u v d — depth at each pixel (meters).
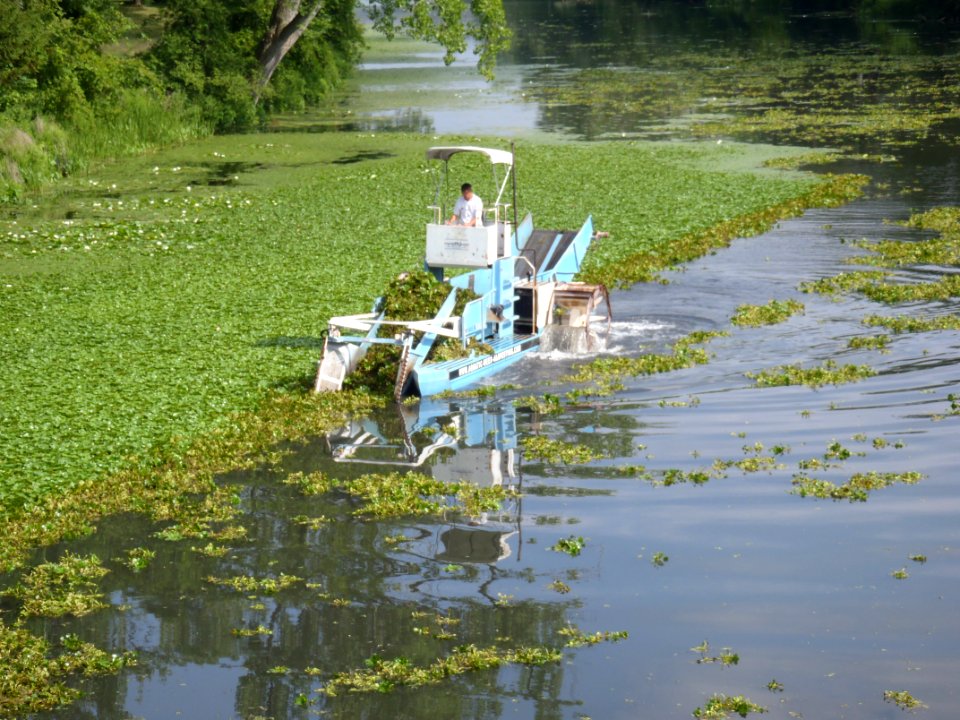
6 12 54.31
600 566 15.52
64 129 55.00
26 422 21.20
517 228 28.08
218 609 14.96
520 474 18.94
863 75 79.88
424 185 46.19
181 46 64.88
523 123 64.81
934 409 20.80
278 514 17.81
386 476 19.08
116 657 13.77
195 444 20.47
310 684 13.17
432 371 23.02
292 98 72.88
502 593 14.97
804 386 22.44
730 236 36.25
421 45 123.19
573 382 23.53
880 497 17.23
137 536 17.27
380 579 15.55
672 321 27.44
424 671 13.23
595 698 12.53
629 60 97.75
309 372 24.03
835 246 34.53
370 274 31.75
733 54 97.44
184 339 26.20
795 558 15.44
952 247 33.34
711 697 12.42
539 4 171.12
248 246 36.19
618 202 41.62
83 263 34.44
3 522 17.59
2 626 14.70
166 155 56.81
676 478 18.38
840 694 12.34
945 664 12.81
